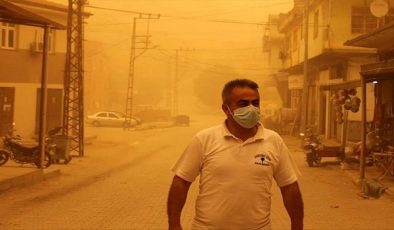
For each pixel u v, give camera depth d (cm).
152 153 2523
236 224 364
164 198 1245
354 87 1753
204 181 374
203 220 369
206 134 383
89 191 1344
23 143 1855
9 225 926
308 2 2989
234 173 366
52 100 3102
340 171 1853
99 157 2295
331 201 1244
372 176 1593
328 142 2103
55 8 3000
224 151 371
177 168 389
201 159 381
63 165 1953
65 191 1338
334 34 2708
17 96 2916
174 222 383
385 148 1759
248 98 379
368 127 2411
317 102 3366
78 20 2277
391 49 1873
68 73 2261
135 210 1088
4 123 2839
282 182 389
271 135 385
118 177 1641
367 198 1284
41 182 1500
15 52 2908
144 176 1672
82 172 1756
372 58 2606
